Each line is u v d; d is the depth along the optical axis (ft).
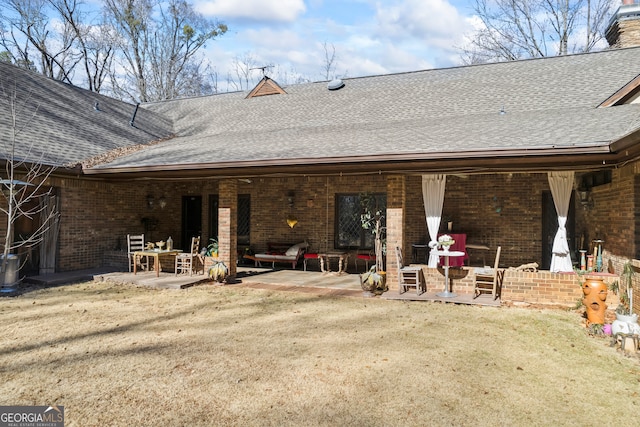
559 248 28.78
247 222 49.73
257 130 47.01
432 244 31.22
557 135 25.63
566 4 84.07
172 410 13.37
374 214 42.63
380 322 23.35
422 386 15.19
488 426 12.61
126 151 41.11
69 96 47.75
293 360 17.52
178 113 61.11
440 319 24.00
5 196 30.30
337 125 43.32
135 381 15.42
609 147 21.90
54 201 36.58
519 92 41.42
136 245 44.62
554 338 20.85
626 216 25.22
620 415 13.41
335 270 42.80
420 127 35.60
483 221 41.14
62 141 36.86
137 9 102.47
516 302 27.43
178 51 108.47
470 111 40.16
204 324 22.82
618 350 19.26
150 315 24.66
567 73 42.50
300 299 29.01
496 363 17.51
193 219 52.19
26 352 18.25
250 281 35.83
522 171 29.68
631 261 23.77
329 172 32.78
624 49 43.01
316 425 12.57
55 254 36.70
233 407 13.58
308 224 46.55
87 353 18.19
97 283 34.50
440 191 31.22
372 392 14.69
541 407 13.84
